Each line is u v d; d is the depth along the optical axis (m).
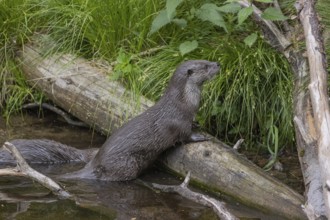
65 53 13.31
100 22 13.08
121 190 10.63
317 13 11.86
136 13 13.07
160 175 11.28
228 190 10.34
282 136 11.80
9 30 13.85
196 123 11.83
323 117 9.35
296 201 9.59
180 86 11.16
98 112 12.22
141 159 11.05
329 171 8.63
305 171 9.72
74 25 13.19
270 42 11.91
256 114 11.91
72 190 10.56
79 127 13.12
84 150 11.88
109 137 11.33
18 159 10.40
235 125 12.12
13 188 10.60
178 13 13.09
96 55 13.18
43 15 13.75
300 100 10.82
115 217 9.64
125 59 12.36
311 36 10.65
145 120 11.12
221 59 12.27
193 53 12.60
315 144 9.88
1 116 13.35
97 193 10.49
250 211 9.88
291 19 12.34
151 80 12.32
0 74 13.55
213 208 9.57
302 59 11.43
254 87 12.06
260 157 11.73
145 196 10.40
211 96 11.93
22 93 13.34
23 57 13.59
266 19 11.71
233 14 13.03
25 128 12.98
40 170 11.35
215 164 10.62
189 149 11.04
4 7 13.76
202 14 12.21
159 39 13.13
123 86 12.32
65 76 12.83
